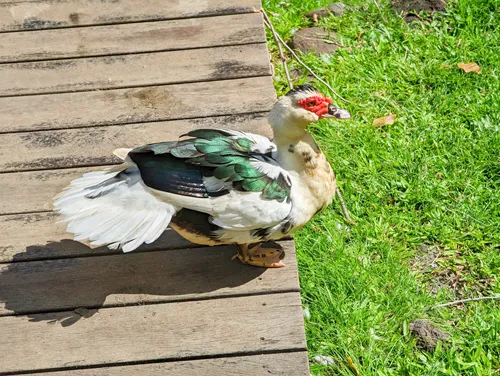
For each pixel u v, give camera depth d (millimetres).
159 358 2736
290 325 2809
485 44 4953
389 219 3906
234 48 4152
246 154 2797
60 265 3066
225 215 2715
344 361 3250
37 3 4539
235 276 2992
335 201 3984
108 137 3672
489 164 4160
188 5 4465
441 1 5301
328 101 2834
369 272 3605
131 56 4152
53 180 3455
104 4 4512
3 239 3186
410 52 4953
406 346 3299
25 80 4035
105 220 2688
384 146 4305
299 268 3615
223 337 2787
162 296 2932
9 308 2916
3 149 3627
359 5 5367
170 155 2742
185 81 3977
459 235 3820
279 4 5441
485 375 3166
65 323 2861
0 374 2725
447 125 4426
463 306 3535
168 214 2723
